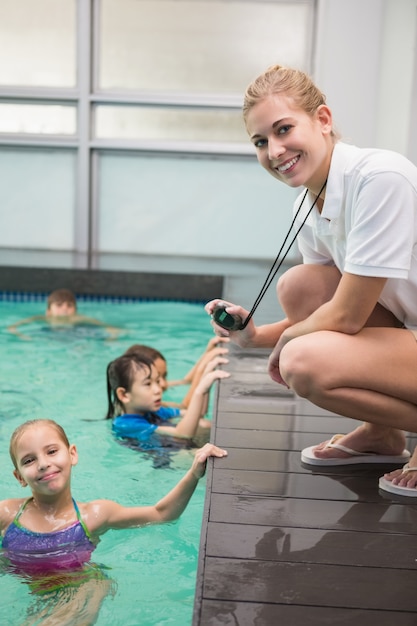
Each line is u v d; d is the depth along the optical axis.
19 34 6.89
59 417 3.39
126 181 7.21
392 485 2.01
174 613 1.84
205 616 1.43
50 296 5.48
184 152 7.08
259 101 1.83
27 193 7.20
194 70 6.97
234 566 1.61
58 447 2.18
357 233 1.80
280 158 1.84
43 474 2.14
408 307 1.93
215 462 2.20
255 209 7.25
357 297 1.82
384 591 1.53
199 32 6.90
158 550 2.16
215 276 6.18
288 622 1.42
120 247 7.33
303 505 1.92
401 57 6.76
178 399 3.71
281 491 2.00
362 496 1.99
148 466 2.85
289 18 6.88
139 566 2.07
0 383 3.91
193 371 3.98
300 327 1.98
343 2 6.70
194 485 2.29
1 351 4.57
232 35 6.91
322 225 1.99
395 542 1.74
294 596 1.50
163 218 7.29
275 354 2.06
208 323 5.51
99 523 2.24
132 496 2.57
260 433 2.47
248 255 7.33
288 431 2.49
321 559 1.65
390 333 1.90
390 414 1.92
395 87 6.82
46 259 6.62
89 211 7.19
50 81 6.99
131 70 6.98
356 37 6.73
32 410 3.48
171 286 6.18
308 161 1.86
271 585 1.54
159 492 2.61
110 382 3.33
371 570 1.61
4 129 7.09
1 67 6.95
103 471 2.78
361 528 1.80
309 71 6.94
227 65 6.96
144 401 3.24
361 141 6.86
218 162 7.18
